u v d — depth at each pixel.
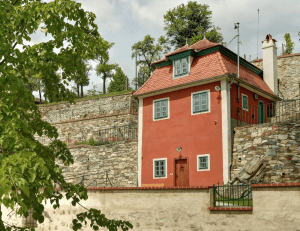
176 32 44.38
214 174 17.77
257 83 21.91
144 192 11.50
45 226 13.74
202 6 44.22
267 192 9.15
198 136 18.81
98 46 6.78
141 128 21.66
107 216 12.11
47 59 6.46
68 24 5.68
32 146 4.85
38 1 5.49
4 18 4.97
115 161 22.67
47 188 4.54
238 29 19.58
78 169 24.28
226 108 17.94
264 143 16.70
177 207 10.73
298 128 15.90
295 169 15.48
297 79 26.70
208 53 20.19
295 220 8.64
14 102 4.86
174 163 19.53
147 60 43.88
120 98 30.75
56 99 6.98
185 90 19.91
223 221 9.80
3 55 5.10
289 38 47.41
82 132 30.67
